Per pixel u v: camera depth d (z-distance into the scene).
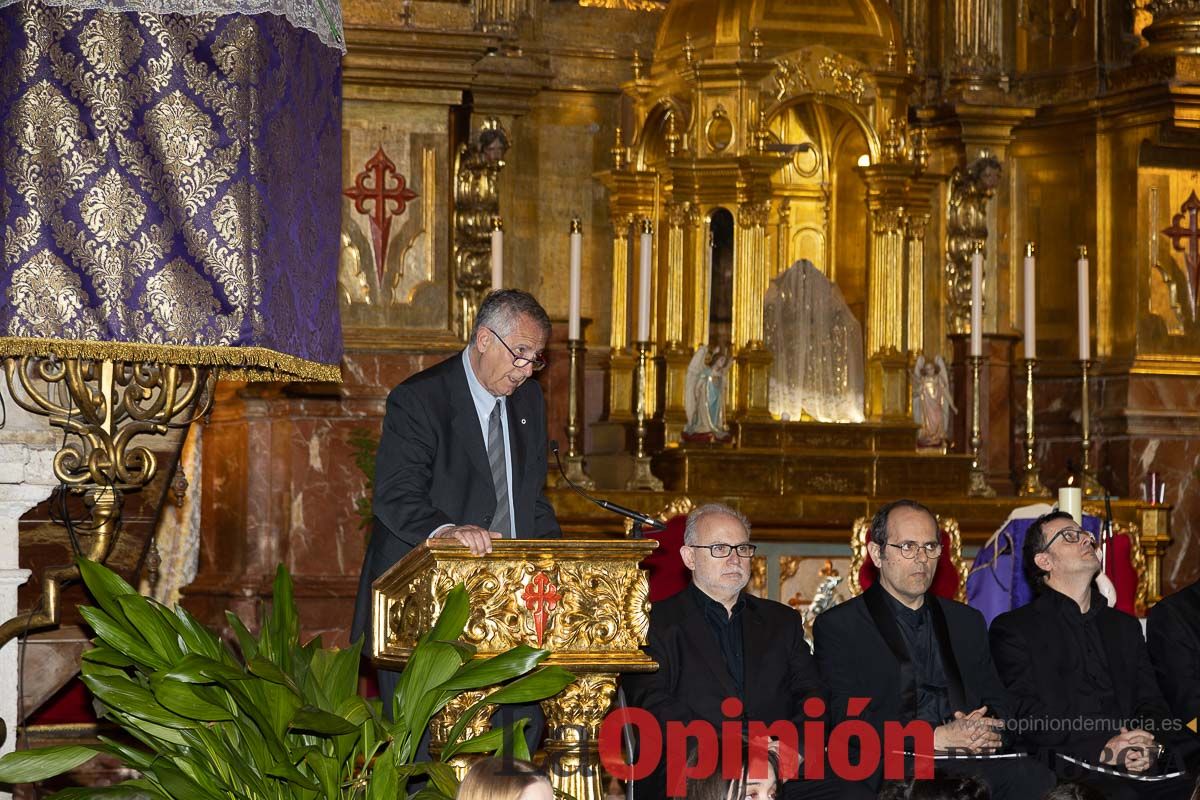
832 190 13.77
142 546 7.12
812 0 13.19
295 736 5.38
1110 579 9.77
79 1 5.69
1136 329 13.76
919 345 13.62
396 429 6.52
